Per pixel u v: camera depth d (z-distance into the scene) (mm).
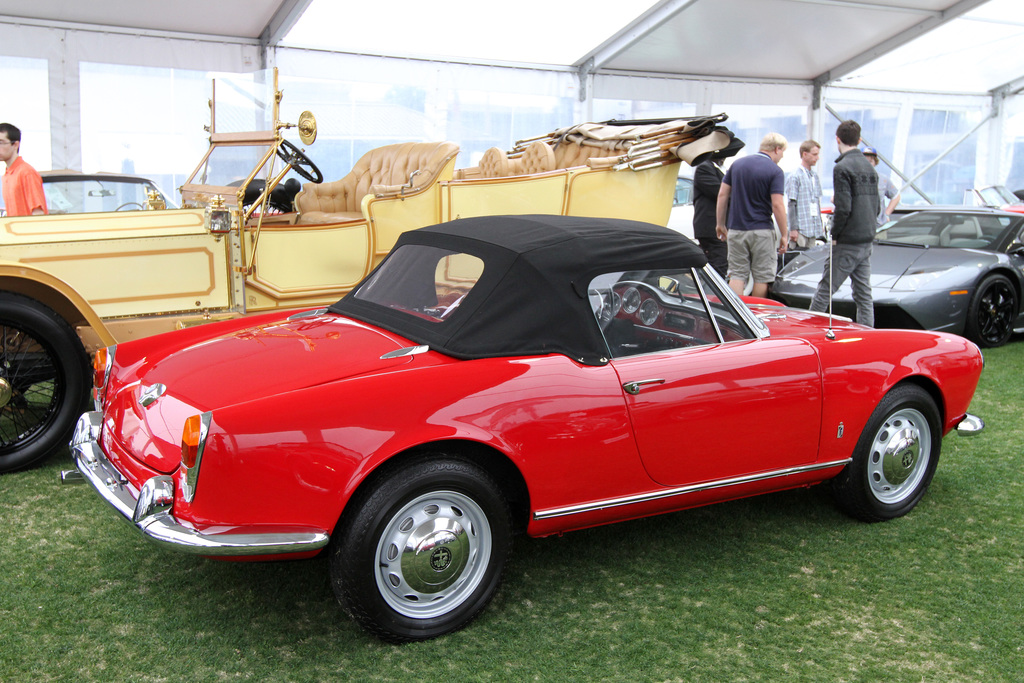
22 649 2564
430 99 12414
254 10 10117
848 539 3490
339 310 3385
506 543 2756
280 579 3080
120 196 8117
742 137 15758
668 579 3123
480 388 2637
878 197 6418
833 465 3439
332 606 2891
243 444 2326
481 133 13016
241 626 2742
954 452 4539
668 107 14719
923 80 17328
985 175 19062
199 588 2992
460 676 2480
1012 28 14852
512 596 2977
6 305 3863
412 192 5273
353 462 2424
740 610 2900
